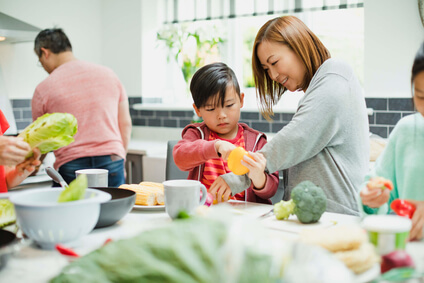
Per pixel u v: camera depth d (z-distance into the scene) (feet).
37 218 2.88
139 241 2.31
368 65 9.14
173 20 12.17
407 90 8.78
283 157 4.57
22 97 11.14
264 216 3.99
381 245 2.73
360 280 2.40
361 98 4.85
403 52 8.75
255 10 10.70
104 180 4.68
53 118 3.91
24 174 4.82
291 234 3.36
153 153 10.27
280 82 5.30
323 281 2.02
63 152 8.09
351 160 4.77
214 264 2.08
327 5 9.72
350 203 4.68
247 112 10.85
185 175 6.68
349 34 9.87
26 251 3.02
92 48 12.50
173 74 12.53
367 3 9.00
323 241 2.58
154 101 12.61
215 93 5.30
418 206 3.32
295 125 4.58
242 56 11.48
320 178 4.73
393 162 4.30
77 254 2.71
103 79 8.42
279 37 5.00
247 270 1.99
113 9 12.44
